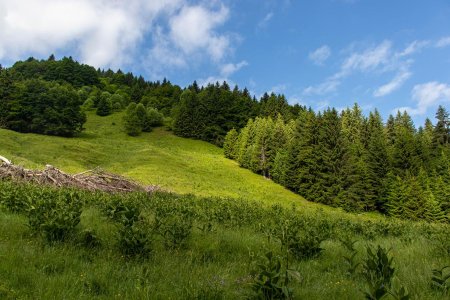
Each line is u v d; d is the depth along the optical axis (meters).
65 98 97.69
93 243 7.73
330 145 68.38
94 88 183.25
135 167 60.50
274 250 8.77
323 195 64.00
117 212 11.52
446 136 88.88
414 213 58.84
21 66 197.38
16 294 4.59
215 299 5.11
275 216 18.39
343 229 15.98
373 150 73.06
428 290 5.73
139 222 10.25
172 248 8.11
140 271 5.97
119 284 5.39
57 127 90.62
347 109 100.06
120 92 183.00
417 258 8.53
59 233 7.73
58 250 6.86
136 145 88.62
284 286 5.14
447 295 5.41
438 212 57.62
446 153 77.69
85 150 68.31
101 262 6.46
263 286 5.09
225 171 78.00
